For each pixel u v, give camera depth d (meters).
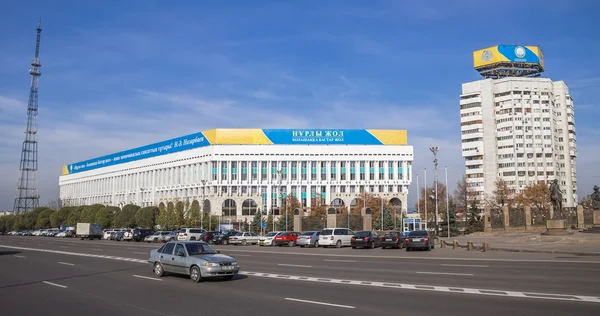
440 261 26.41
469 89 131.62
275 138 128.25
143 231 71.06
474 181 128.25
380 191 128.75
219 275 17.73
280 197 116.31
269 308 12.41
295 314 11.58
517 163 123.69
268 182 127.19
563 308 11.82
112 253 36.59
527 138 124.56
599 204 56.16
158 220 107.06
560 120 131.62
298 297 14.14
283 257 31.67
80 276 20.44
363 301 13.29
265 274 20.50
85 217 127.88
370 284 16.80
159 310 12.33
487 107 128.38
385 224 97.44
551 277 17.95
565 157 130.00
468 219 87.50
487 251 34.91
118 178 164.12
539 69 131.88
